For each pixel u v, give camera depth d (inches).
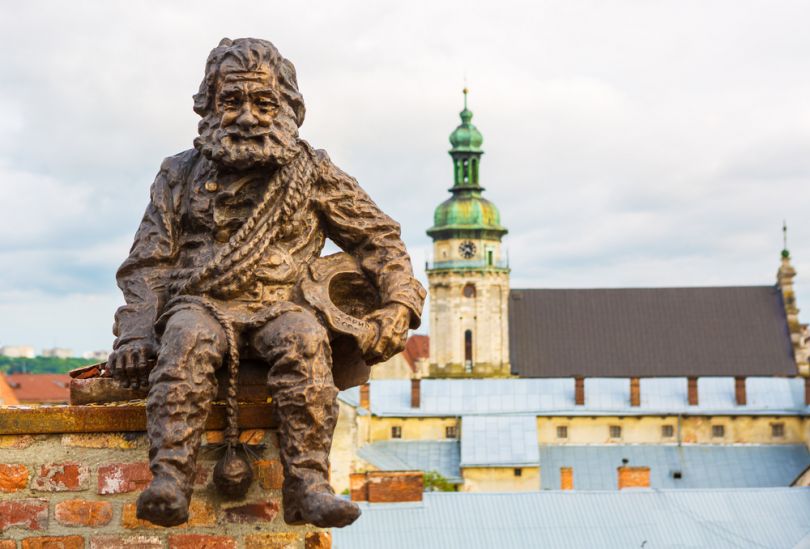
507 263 5004.9
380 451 3395.7
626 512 1781.5
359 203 281.7
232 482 259.4
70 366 6781.5
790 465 3410.4
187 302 259.0
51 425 264.8
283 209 269.1
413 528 1733.5
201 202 273.1
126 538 265.9
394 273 280.4
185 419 239.0
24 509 265.1
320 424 245.8
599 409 3486.7
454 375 4982.8
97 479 267.0
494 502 1787.6
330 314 266.8
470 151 5206.7
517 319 4766.2
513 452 3280.0
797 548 1697.8
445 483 3186.5
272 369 249.1
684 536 1726.1
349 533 1717.5
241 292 263.4
